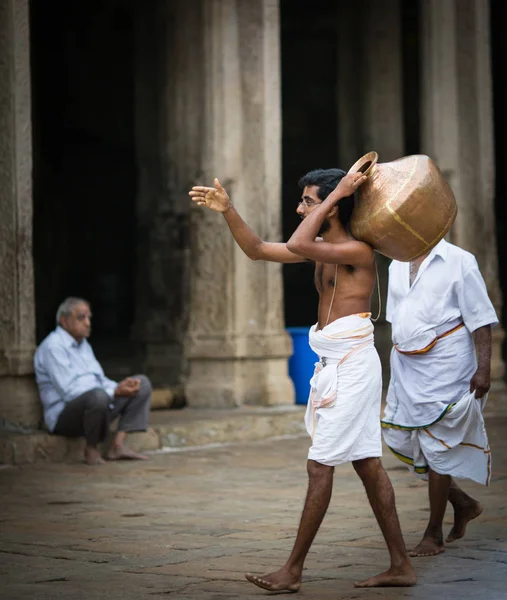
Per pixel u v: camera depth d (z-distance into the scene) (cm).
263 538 869
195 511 1009
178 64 1873
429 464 823
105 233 3875
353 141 2253
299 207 725
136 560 785
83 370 1356
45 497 1098
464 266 837
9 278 1396
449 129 2038
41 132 3512
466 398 813
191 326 1775
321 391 696
